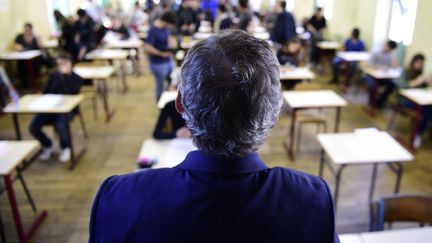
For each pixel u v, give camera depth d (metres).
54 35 7.22
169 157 2.14
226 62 0.53
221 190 0.52
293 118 3.53
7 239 2.49
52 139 4.01
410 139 3.98
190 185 0.53
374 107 4.78
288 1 9.98
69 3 8.55
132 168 3.43
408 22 5.25
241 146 0.55
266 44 0.58
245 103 0.53
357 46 6.11
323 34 7.64
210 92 0.53
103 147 3.86
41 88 5.87
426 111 3.80
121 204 0.53
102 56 5.53
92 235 0.54
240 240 0.50
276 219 0.51
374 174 2.91
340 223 2.66
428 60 4.48
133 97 5.55
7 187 2.24
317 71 7.24
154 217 0.51
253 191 0.53
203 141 0.55
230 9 9.95
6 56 5.48
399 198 1.76
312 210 0.53
